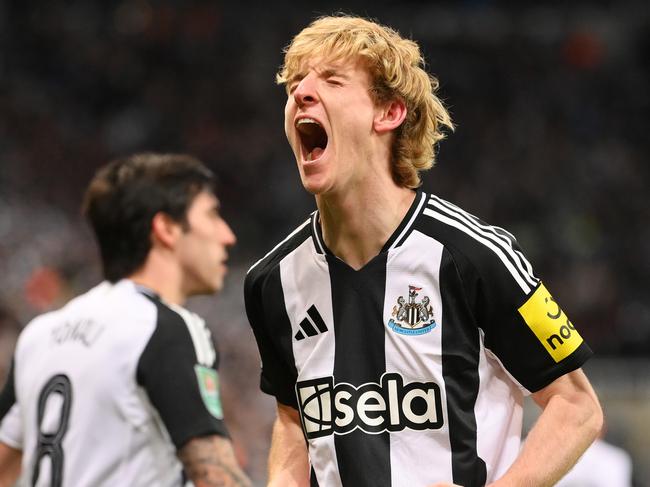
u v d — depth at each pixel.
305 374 7.89
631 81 63.53
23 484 9.14
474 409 7.54
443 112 8.32
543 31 64.50
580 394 7.59
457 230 7.57
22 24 57.41
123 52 57.84
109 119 54.75
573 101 61.72
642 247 52.25
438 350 7.48
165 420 8.70
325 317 7.82
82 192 47.88
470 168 56.25
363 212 7.62
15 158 48.41
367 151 7.53
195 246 9.73
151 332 8.91
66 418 8.88
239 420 22.00
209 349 9.12
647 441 28.31
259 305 8.21
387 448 7.50
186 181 9.72
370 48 7.52
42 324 9.52
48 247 37.28
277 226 49.47
